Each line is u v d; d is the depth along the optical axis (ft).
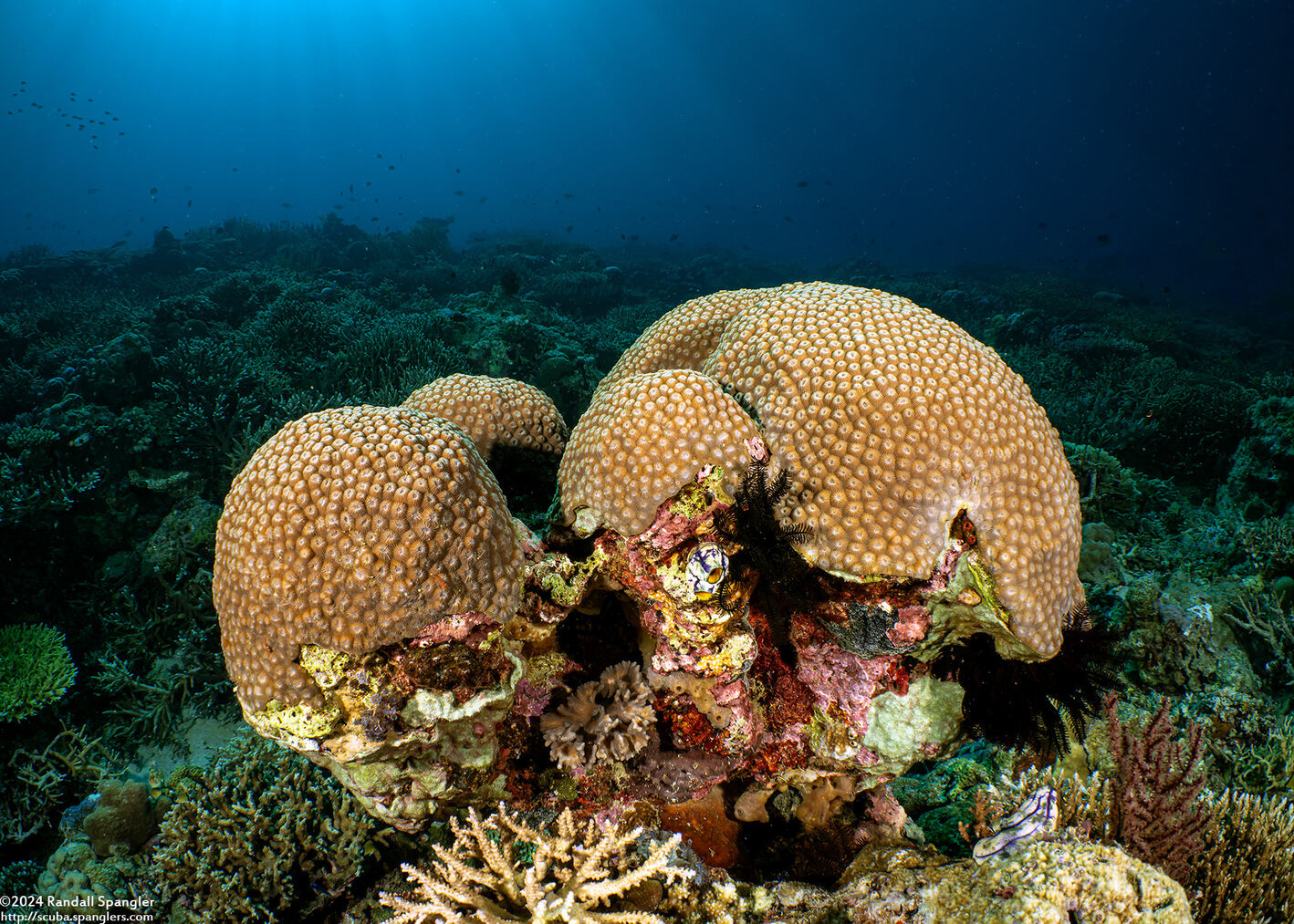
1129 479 24.67
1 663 15.74
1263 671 15.90
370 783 7.87
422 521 6.87
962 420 7.30
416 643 7.21
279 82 393.29
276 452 7.50
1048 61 342.23
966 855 9.55
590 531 8.07
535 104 435.53
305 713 7.06
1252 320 98.22
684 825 9.42
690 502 7.50
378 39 385.50
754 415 8.13
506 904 7.89
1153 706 13.96
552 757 8.54
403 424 7.75
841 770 9.01
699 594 7.41
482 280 74.64
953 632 8.03
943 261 184.65
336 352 36.78
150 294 61.82
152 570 20.22
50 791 15.12
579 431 8.41
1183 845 9.16
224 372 28.17
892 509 7.14
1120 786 9.76
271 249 82.33
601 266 94.94
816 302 8.83
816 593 7.98
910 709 8.37
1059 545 7.43
